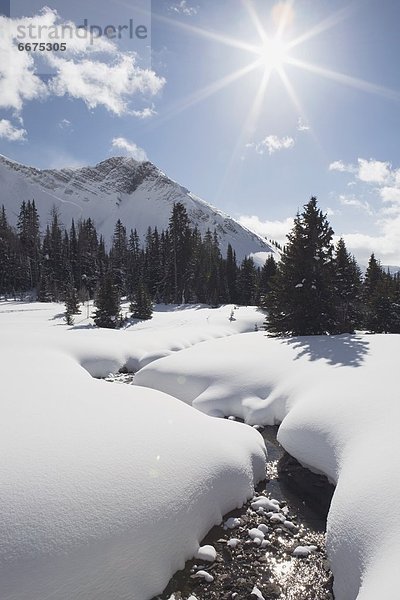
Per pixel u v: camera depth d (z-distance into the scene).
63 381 12.48
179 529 6.90
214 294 62.31
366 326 36.66
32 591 5.07
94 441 7.85
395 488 6.53
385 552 5.62
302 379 13.27
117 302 40.38
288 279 24.22
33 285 73.62
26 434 7.77
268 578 6.68
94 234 92.56
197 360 17.23
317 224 24.00
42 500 6.08
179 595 6.25
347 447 8.76
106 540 5.94
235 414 13.79
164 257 69.56
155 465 7.59
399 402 9.53
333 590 6.32
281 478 10.11
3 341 20.81
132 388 12.41
